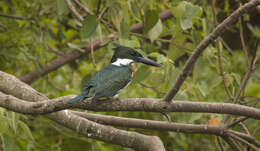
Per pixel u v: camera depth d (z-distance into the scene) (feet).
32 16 34.50
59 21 37.11
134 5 28.76
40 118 33.71
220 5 39.68
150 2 31.04
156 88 32.45
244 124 29.12
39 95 24.80
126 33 28.22
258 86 42.01
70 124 23.98
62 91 38.96
